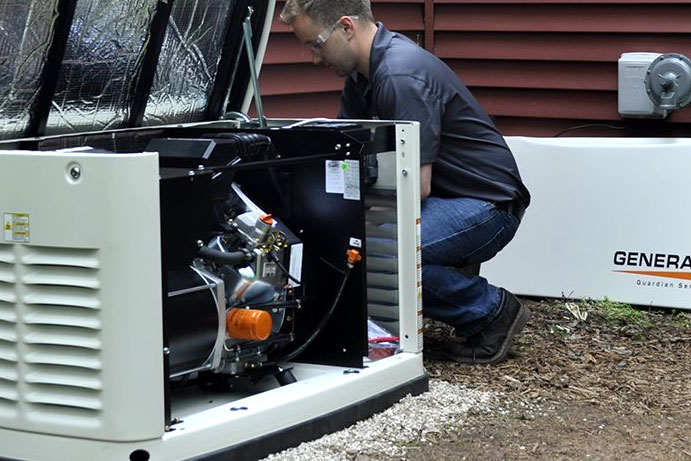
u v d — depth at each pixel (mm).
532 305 5414
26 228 3109
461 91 4328
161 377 3119
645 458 3523
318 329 3848
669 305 5297
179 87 4504
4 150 3486
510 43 6051
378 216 4016
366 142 3812
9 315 3191
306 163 3842
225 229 3584
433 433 3672
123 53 4105
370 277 4070
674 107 5410
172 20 4246
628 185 5348
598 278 5414
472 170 4355
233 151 3629
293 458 3387
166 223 3205
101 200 3002
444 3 6145
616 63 5844
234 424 3299
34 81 3803
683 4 5660
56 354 3145
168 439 3137
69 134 3984
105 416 3098
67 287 3105
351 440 3562
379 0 6148
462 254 4332
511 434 3695
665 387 4246
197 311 3398
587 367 4461
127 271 3027
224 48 4574
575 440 3664
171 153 3586
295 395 3521
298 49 5953
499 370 4383
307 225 3881
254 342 3693
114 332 3053
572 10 5883
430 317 4414
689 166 5246
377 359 4008
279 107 5977
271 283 3666
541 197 5488
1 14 3537
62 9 3656
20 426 3211
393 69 4176
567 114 5996
